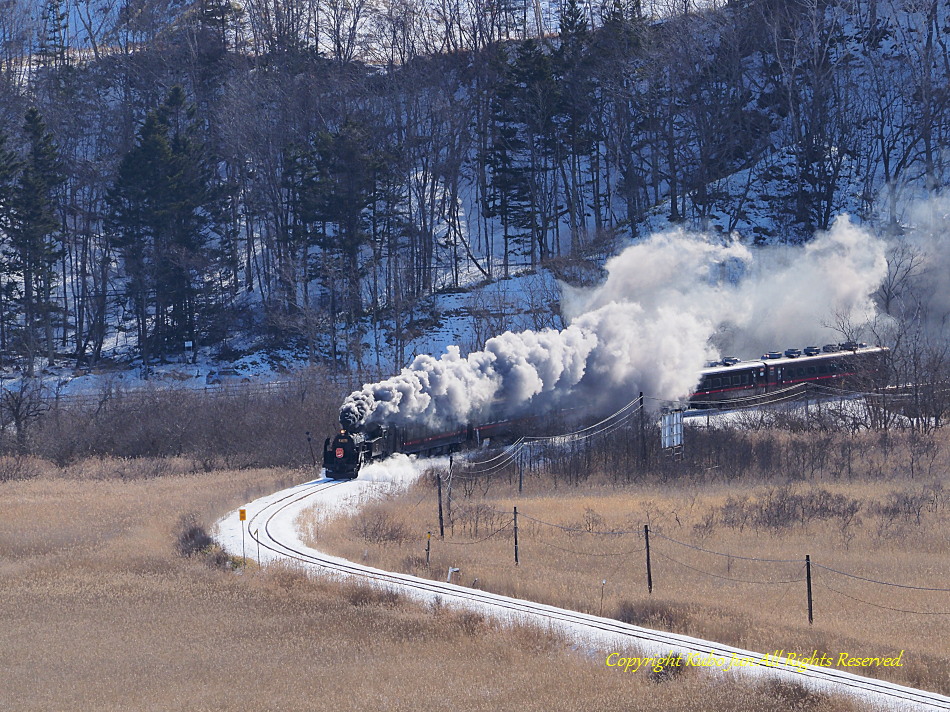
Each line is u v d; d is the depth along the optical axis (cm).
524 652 7656
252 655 7700
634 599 8900
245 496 13600
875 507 12506
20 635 8225
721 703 6431
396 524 11875
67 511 13025
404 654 7681
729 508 12656
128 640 8069
